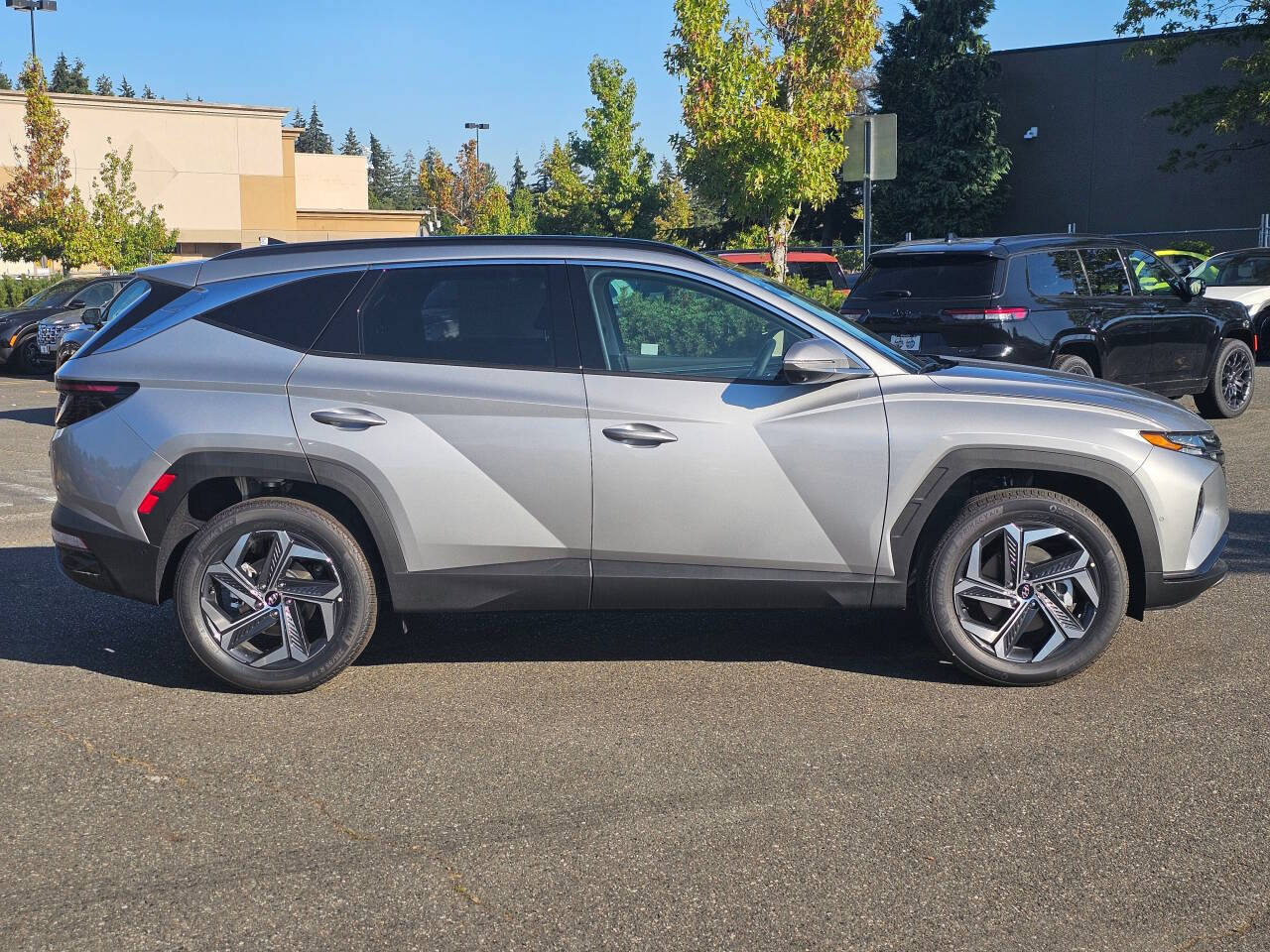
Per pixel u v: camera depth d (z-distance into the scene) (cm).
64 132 3109
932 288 972
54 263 3869
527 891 317
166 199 4344
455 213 6038
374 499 457
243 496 479
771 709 450
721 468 456
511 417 456
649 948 290
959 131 3956
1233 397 1199
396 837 348
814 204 1514
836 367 444
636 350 465
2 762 405
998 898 311
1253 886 316
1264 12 2761
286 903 312
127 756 410
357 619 465
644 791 378
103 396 470
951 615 465
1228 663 494
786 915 304
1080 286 1009
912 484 459
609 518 459
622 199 2919
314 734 429
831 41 1412
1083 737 418
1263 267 1825
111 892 318
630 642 539
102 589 477
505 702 461
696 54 1413
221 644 466
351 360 464
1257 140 3216
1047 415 462
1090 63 3838
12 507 858
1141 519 464
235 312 474
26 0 3928
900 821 355
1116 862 329
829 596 467
